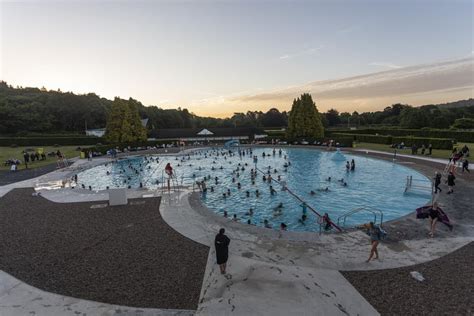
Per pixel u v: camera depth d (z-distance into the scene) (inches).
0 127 2989.7
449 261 386.3
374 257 399.2
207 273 365.4
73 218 580.1
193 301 309.0
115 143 1999.3
